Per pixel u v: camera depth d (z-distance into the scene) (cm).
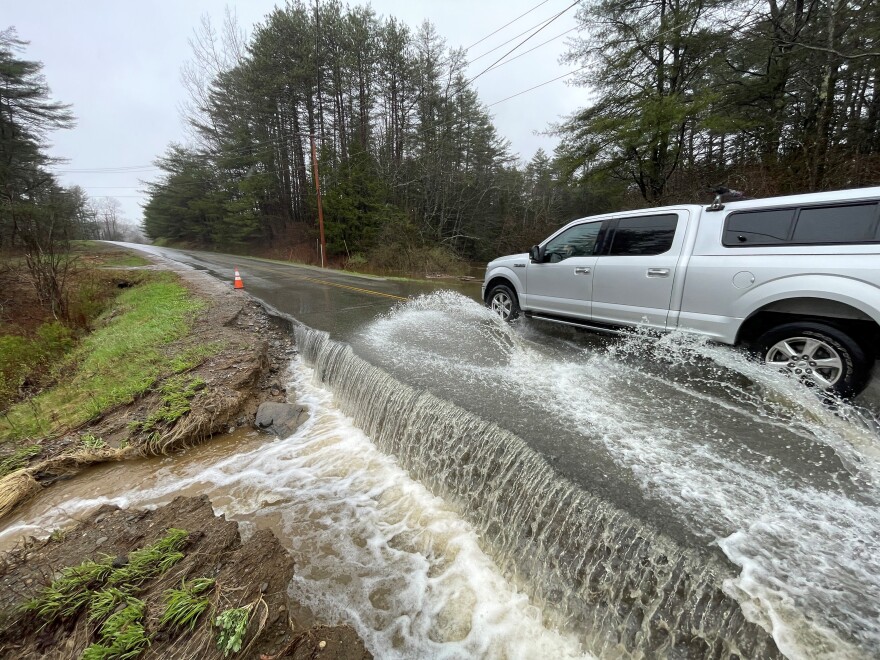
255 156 2855
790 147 1117
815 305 315
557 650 211
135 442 419
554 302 529
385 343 559
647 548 203
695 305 380
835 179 873
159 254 2662
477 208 2780
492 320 653
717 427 304
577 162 1412
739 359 358
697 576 184
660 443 283
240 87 2792
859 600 161
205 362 572
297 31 2433
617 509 220
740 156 1273
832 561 179
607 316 464
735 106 1257
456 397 368
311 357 629
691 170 1241
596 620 212
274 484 370
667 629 188
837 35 985
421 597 247
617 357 459
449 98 2434
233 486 369
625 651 198
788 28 1125
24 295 1032
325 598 247
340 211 2247
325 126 2755
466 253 2817
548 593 236
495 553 277
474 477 311
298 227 2759
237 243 3244
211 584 205
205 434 449
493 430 309
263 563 225
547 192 2969
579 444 284
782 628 157
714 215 377
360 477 375
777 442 280
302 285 1246
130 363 589
